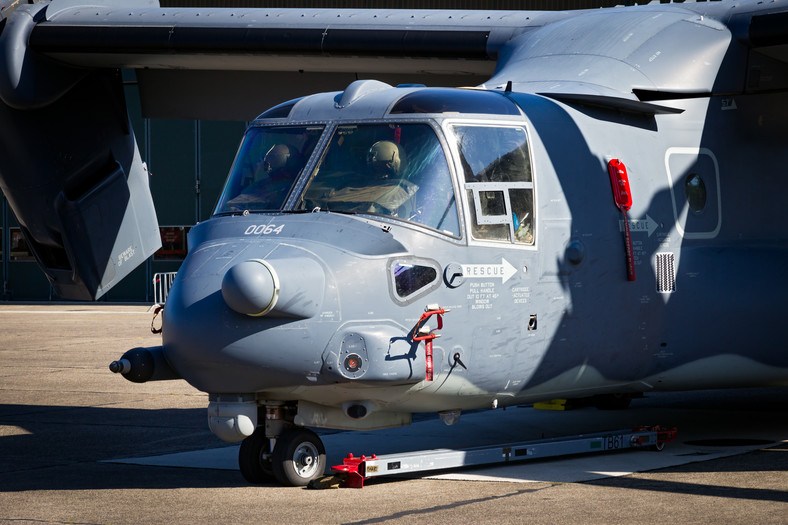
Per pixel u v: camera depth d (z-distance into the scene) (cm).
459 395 1961
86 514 1703
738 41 2419
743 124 2434
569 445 2128
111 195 2939
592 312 2125
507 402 2088
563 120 2148
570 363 2108
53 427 2817
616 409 3086
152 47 2694
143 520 1647
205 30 2722
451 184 1931
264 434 1973
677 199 2300
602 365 2175
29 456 2369
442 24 2680
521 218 2020
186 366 1856
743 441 2423
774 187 2462
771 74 2466
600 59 2333
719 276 2325
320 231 1867
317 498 1800
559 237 2075
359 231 1864
